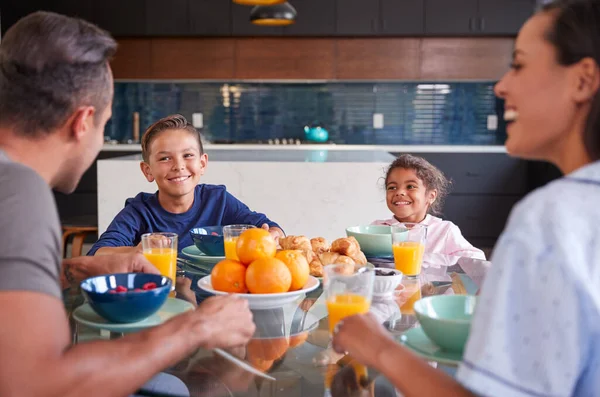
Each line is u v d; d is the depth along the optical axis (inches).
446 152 233.3
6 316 30.9
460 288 57.2
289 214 141.0
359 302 43.8
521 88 31.5
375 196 139.9
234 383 41.2
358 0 235.8
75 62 37.4
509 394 27.5
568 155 31.7
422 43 240.5
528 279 27.6
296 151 171.8
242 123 256.2
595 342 27.4
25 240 32.4
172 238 57.8
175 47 241.6
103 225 141.2
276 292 49.8
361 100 252.7
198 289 56.2
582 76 29.8
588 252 27.5
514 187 232.8
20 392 30.8
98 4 236.4
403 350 34.3
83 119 38.6
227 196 87.7
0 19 235.1
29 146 38.0
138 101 253.3
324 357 41.9
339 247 61.2
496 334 27.9
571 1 30.5
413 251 61.1
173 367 42.2
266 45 241.4
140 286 49.2
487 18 234.8
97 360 33.7
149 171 85.4
